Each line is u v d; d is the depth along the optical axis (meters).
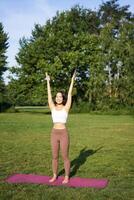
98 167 12.40
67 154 10.29
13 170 11.77
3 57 73.25
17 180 10.31
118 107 53.00
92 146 17.77
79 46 57.84
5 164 12.84
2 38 73.38
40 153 15.34
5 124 31.44
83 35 58.12
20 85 59.03
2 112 57.56
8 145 17.81
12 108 58.50
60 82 56.59
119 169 12.06
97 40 58.06
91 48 57.53
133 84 51.72
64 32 57.97
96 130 26.28
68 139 10.27
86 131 25.48
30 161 13.45
